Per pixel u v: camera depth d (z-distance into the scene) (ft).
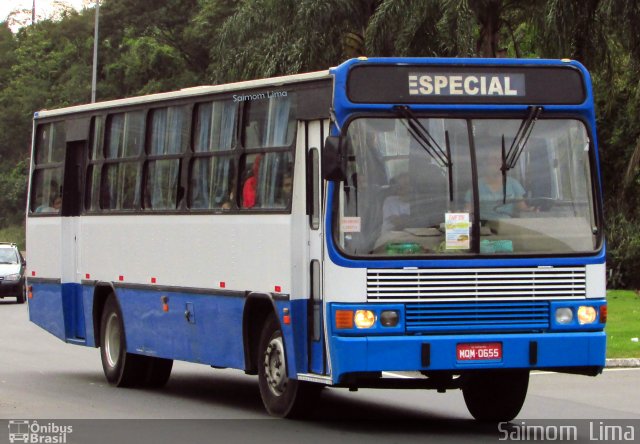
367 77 43.70
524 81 44.86
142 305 58.75
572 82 45.37
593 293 44.29
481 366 42.78
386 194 43.32
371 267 42.75
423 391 59.98
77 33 319.68
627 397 57.67
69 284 66.74
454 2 108.58
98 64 274.77
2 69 339.16
